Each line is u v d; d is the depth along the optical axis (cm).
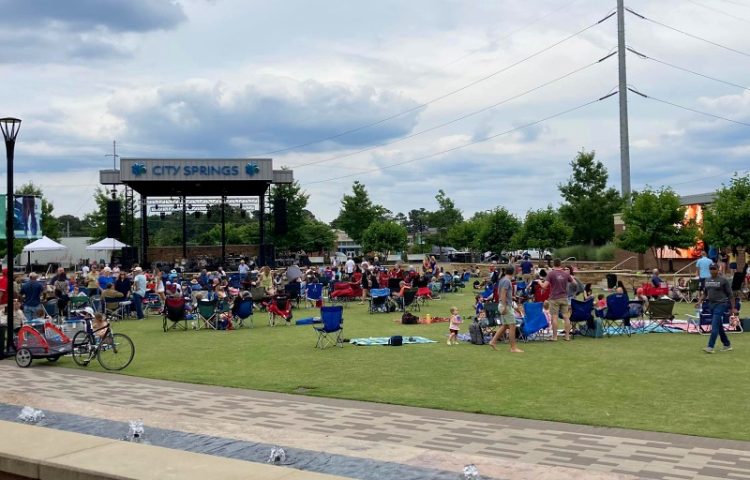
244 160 4134
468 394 1015
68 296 2250
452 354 1412
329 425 827
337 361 1347
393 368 1253
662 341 1567
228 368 1298
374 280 2708
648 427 805
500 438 761
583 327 1700
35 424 650
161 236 7800
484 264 4716
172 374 1241
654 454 690
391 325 1983
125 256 4072
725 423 819
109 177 4066
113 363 1332
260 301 2261
